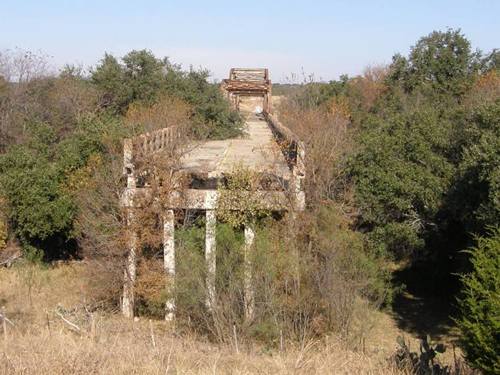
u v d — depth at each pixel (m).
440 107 33.81
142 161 21.19
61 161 26.70
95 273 21.75
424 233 24.41
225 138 35.25
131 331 14.92
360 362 11.16
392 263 27.59
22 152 27.78
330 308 18.06
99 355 10.27
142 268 21.02
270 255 18.62
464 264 21.20
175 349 11.45
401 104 43.53
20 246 27.09
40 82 40.56
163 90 36.12
